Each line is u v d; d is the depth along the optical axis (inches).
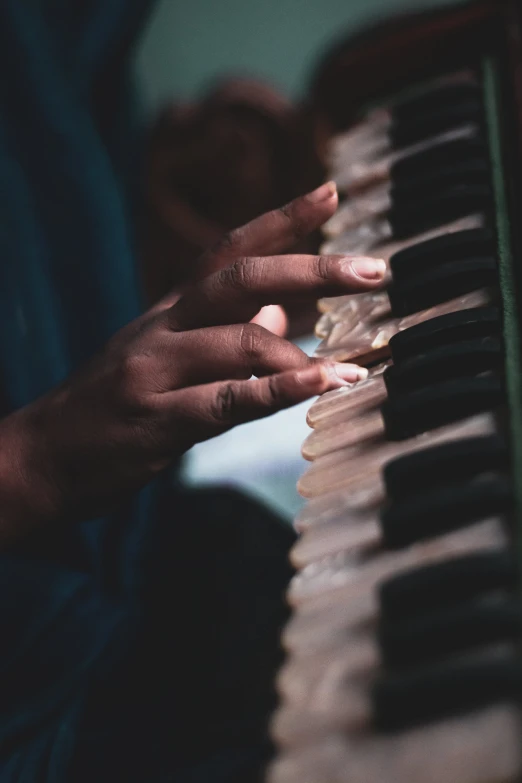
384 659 17.1
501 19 39.2
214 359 26.4
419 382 24.0
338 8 86.1
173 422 27.0
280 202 67.6
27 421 31.5
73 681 33.0
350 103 43.3
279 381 24.7
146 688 33.1
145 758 29.1
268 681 32.3
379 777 15.4
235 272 27.4
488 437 20.5
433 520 19.2
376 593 18.4
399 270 29.4
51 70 52.2
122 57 59.1
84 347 52.7
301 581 19.8
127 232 53.9
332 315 29.6
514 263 27.3
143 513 46.3
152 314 30.3
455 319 25.2
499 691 15.7
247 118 66.9
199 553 42.7
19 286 47.5
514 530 18.3
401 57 41.5
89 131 53.1
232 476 65.8
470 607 16.6
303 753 16.4
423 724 15.9
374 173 35.2
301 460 66.3
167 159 67.9
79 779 28.7
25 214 48.9
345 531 20.6
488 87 37.2
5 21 50.9
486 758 15.1
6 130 50.9
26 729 30.8
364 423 23.8
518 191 30.0
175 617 37.7
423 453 20.6
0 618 34.9
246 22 86.2
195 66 87.4
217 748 29.1
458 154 34.1
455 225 31.2
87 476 30.1
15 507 31.2
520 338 23.8
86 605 36.9
